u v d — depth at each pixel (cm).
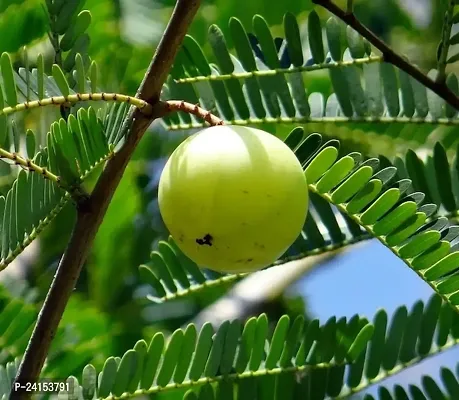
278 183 37
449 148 47
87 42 41
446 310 41
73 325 45
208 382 40
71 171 38
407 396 41
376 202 39
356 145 48
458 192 42
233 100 42
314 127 47
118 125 38
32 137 38
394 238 40
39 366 38
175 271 42
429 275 40
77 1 41
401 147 47
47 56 46
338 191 40
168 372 40
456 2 42
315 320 41
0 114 37
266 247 37
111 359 39
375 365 41
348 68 43
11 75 37
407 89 43
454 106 42
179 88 43
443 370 41
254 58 42
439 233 39
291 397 40
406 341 41
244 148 37
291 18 42
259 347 40
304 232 41
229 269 38
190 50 42
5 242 38
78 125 37
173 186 37
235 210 37
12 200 38
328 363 41
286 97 42
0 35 46
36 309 44
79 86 38
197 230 37
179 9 38
